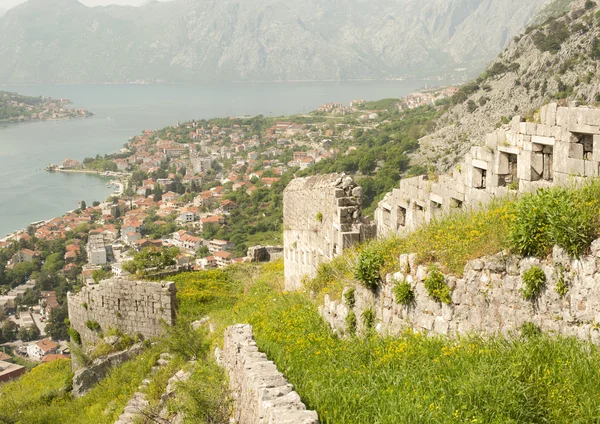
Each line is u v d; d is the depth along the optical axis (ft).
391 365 43.65
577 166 56.90
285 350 54.65
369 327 56.34
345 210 94.63
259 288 130.93
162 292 115.14
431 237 53.88
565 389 32.81
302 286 106.42
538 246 39.96
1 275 522.88
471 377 35.53
